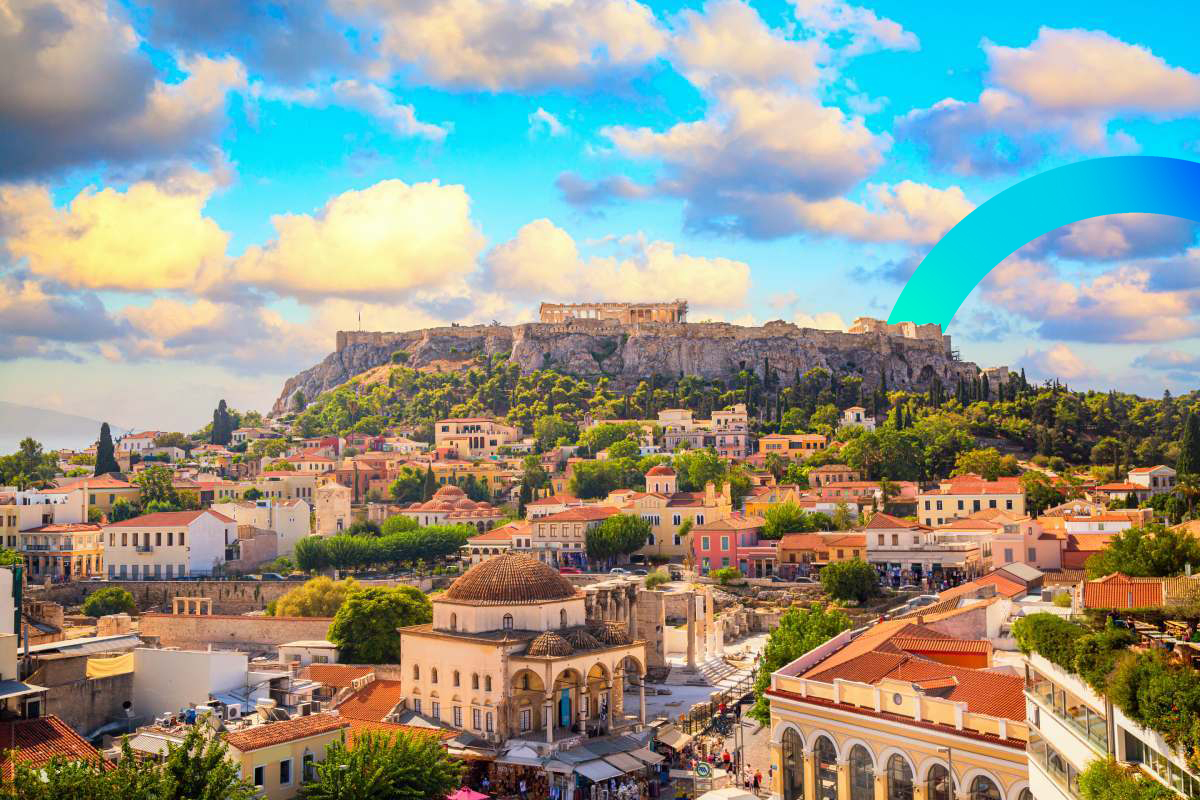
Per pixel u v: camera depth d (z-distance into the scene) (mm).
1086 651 59812
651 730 129125
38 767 83000
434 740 101000
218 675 120875
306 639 183000
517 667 123000
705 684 162375
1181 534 108500
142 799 77312
